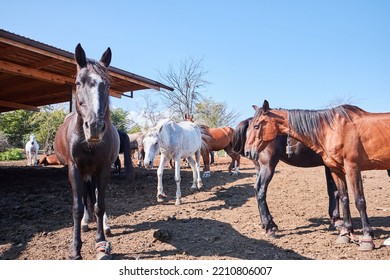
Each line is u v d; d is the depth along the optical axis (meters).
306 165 5.00
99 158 3.34
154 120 31.08
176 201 6.56
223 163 15.91
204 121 29.50
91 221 5.04
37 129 34.19
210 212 5.76
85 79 2.91
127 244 3.93
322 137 3.96
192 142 7.65
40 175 10.52
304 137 4.04
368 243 3.68
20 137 35.12
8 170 12.16
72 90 9.66
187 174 11.16
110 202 6.64
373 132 3.69
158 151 6.72
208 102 30.06
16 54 7.41
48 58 7.78
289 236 4.32
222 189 8.17
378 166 3.79
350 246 3.86
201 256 3.49
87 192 4.48
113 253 3.59
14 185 8.34
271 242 4.03
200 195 7.48
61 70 8.84
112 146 3.49
